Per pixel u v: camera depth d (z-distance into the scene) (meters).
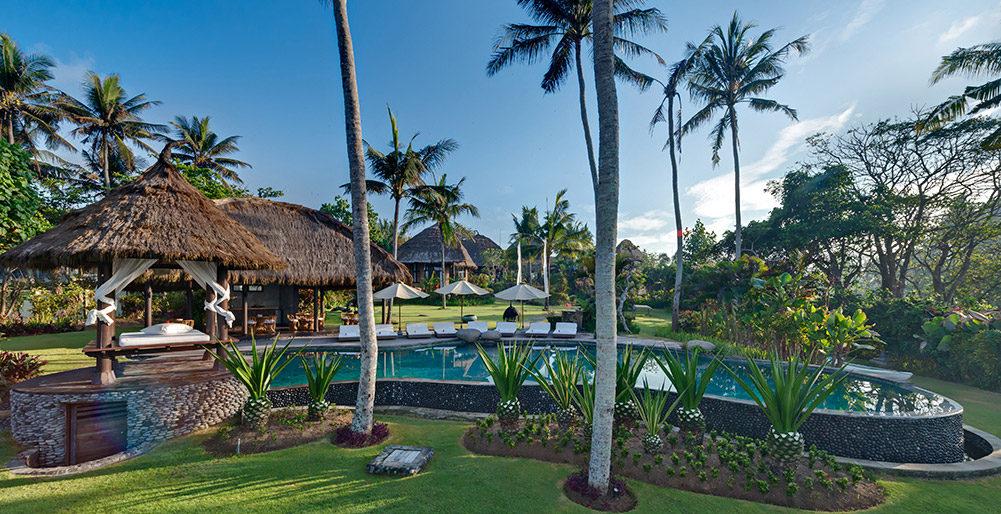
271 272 16.30
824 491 5.07
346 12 6.84
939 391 10.29
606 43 4.85
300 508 4.71
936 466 5.91
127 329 19.58
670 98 21.73
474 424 7.73
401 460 5.79
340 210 35.19
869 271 29.20
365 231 6.91
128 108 33.06
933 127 16.09
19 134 28.81
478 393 8.62
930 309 12.39
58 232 7.96
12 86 27.08
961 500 5.09
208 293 8.96
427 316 27.05
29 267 7.61
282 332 18.78
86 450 7.34
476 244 53.66
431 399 8.79
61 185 22.39
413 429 7.38
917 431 6.58
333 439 6.77
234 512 4.63
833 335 11.88
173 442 6.84
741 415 7.47
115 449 7.59
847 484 5.21
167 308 23.75
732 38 22.50
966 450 7.34
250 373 7.18
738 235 22.69
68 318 19.80
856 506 4.88
